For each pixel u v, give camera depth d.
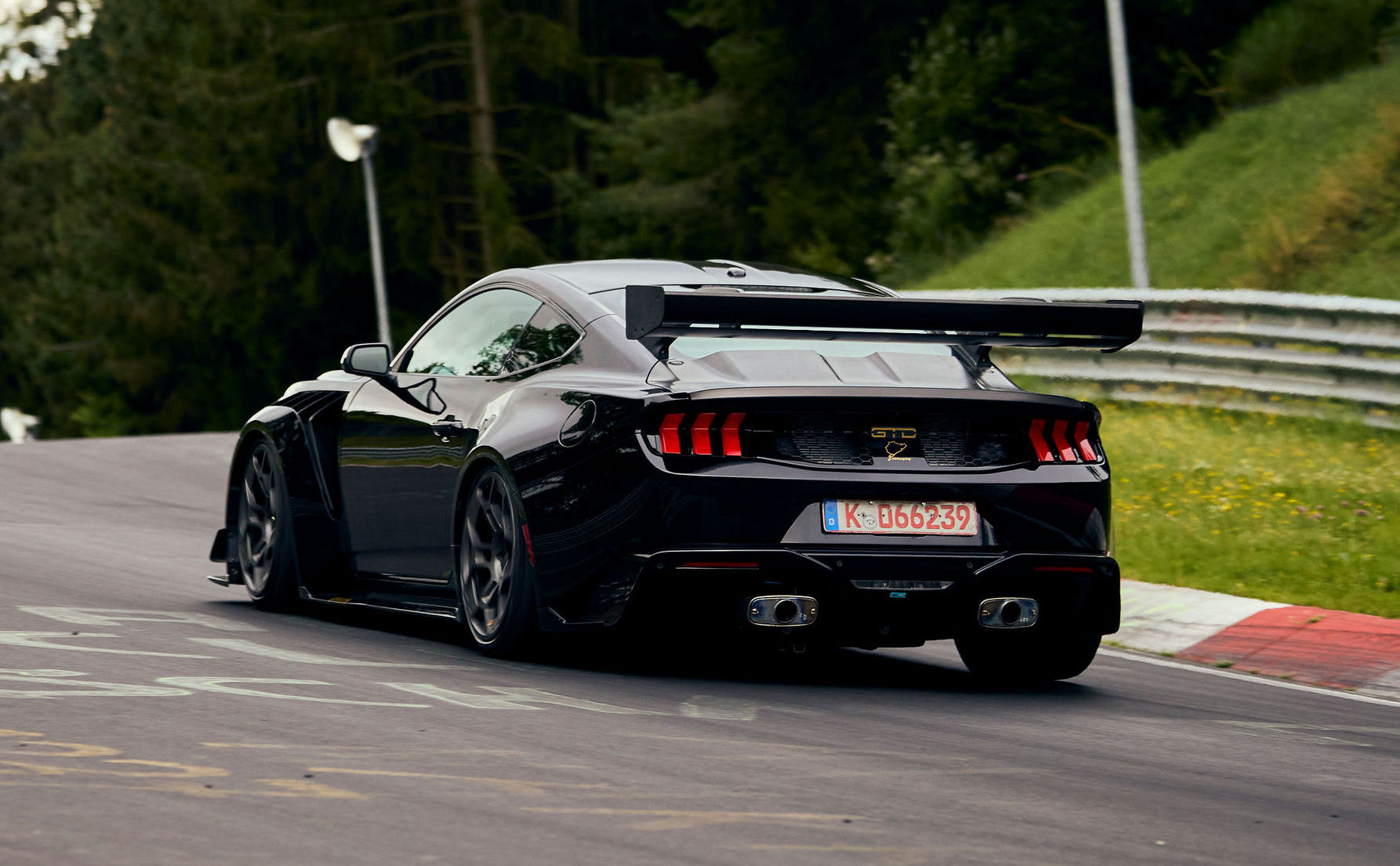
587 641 22.36
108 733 15.53
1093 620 20.62
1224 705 20.94
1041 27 89.81
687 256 113.81
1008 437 20.12
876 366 20.73
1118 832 13.79
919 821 13.72
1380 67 70.06
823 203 107.38
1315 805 15.34
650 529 18.89
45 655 19.62
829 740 16.95
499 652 20.91
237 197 135.75
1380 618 25.77
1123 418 48.44
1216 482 38.41
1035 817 14.12
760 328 19.44
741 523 18.83
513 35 129.00
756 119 112.62
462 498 21.58
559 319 21.45
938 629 19.62
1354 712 20.91
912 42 94.69
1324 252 57.72
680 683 19.95
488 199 125.56
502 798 13.77
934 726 18.16
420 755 15.15
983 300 20.50
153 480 48.72
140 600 25.58
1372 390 43.66
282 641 21.86
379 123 129.62
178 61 138.00
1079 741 17.86
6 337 186.62
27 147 189.00
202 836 12.31
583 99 133.88
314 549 24.73
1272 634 25.48
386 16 130.88
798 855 12.46
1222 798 15.38
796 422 19.25
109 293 142.50
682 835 12.86
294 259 136.88
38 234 185.50
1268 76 77.62
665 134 113.69
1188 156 72.25
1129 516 35.28
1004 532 19.72
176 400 149.50
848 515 19.11
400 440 23.05
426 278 132.38
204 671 19.06
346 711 17.02
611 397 19.58
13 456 54.09
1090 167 83.81
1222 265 61.94
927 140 91.06
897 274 84.75
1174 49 87.31
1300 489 37.09
